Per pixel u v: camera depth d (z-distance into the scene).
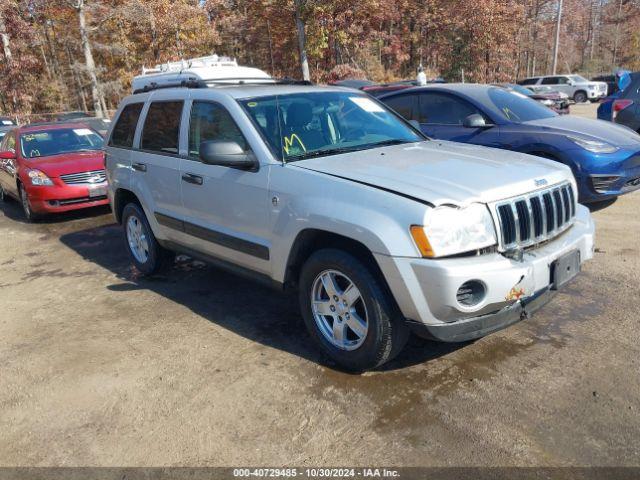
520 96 7.70
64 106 37.41
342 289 3.55
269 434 2.99
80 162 8.70
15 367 3.92
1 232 8.36
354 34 32.34
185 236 4.80
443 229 2.96
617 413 2.97
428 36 40.19
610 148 6.25
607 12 61.03
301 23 30.22
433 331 3.08
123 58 35.88
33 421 3.26
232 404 3.29
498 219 3.12
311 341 4.03
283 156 3.83
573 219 3.74
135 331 4.39
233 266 4.37
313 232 3.49
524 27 39.88
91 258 6.64
